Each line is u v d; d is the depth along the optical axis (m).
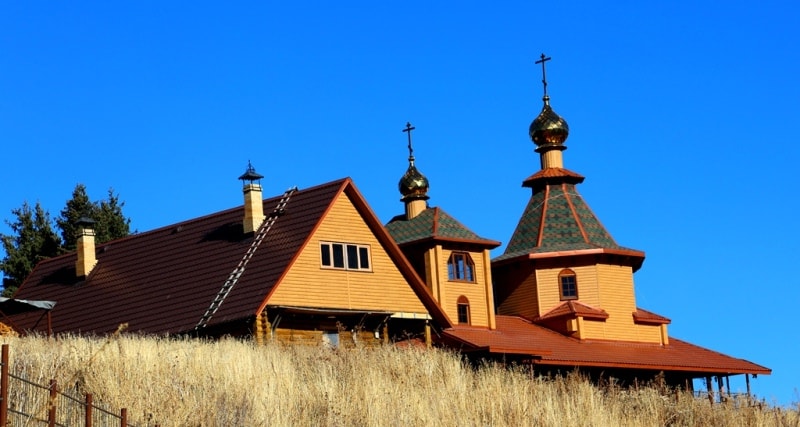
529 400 32.03
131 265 50.88
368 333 46.91
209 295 45.75
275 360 31.97
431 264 55.62
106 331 47.50
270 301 43.72
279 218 47.75
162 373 27.33
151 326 46.06
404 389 31.41
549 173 62.94
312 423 27.72
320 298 45.44
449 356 35.94
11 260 67.81
